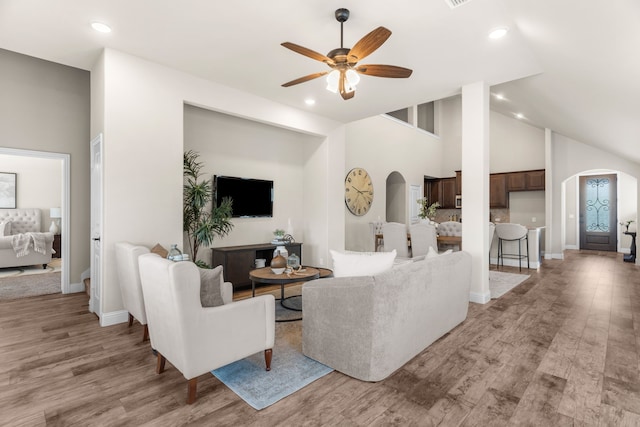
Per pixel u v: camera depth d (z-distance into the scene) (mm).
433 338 2758
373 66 2576
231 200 4879
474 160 4059
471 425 1769
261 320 2266
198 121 4594
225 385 2168
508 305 3959
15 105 4090
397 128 8367
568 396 2039
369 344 2156
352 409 1911
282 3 2486
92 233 3691
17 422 1786
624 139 5281
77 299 4168
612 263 7188
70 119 4480
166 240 3592
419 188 9180
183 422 1791
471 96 4062
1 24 2771
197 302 1936
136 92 3389
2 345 2781
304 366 2424
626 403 1962
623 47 2332
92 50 3240
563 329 3172
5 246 5844
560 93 4223
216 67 3627
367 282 2137
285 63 3529
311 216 5859
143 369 2377
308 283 2531
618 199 9180
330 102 4777
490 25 2758
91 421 1796
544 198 8430
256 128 5301
